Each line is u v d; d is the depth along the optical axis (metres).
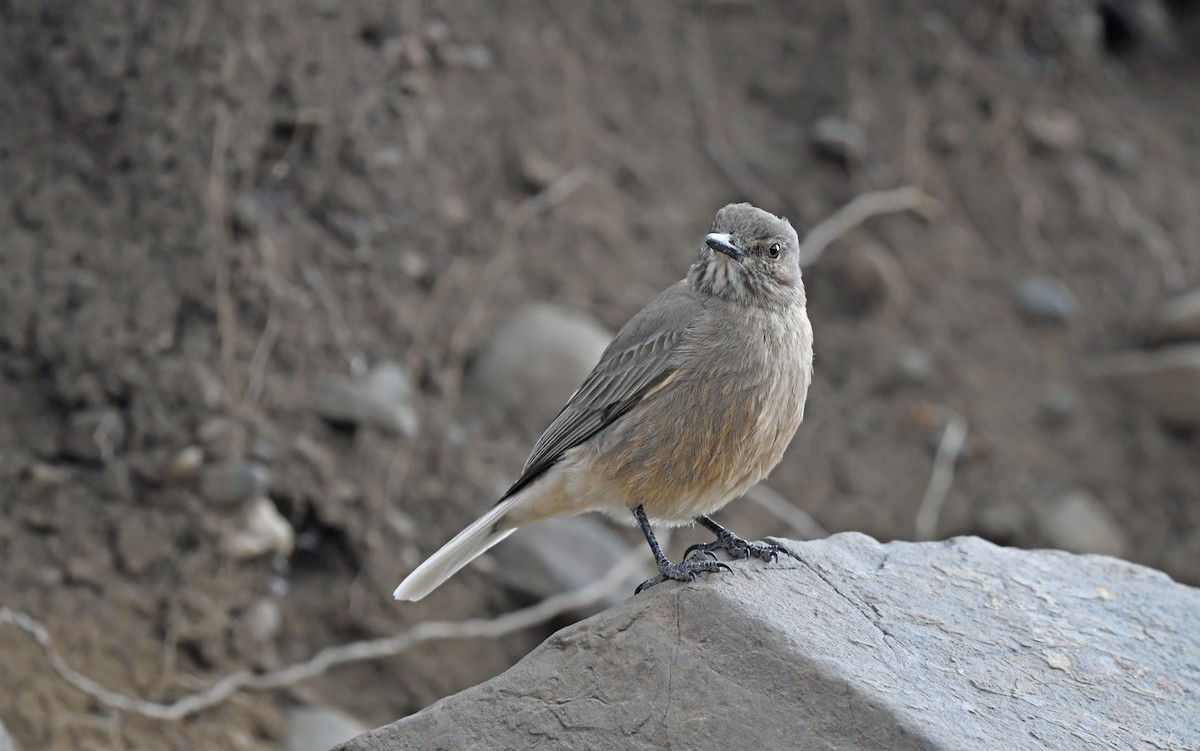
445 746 7.42
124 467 12.45
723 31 18.80
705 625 7.40
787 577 8.15
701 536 14.49
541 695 7.41
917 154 18.30
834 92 18.62
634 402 9.02
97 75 13.99
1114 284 18.03
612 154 17.12
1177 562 15.77
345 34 15.80
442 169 15.99
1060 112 19.53
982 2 19.88
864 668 7.21
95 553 11.99
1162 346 17.42
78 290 13.16
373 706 12.22
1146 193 19.02
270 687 11.88
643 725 7.18
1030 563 9.15
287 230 14.55
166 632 11.73
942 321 17.20
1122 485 16.31
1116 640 8.27
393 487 13.54
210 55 14.37
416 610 12.86
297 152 15.01
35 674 10.86
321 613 12.63
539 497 9.23
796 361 9.16
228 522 12.43
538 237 16.05
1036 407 16.70
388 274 14.96
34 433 12.58
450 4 17.19
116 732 10.82
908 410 16.34
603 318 15.70
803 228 17.36
